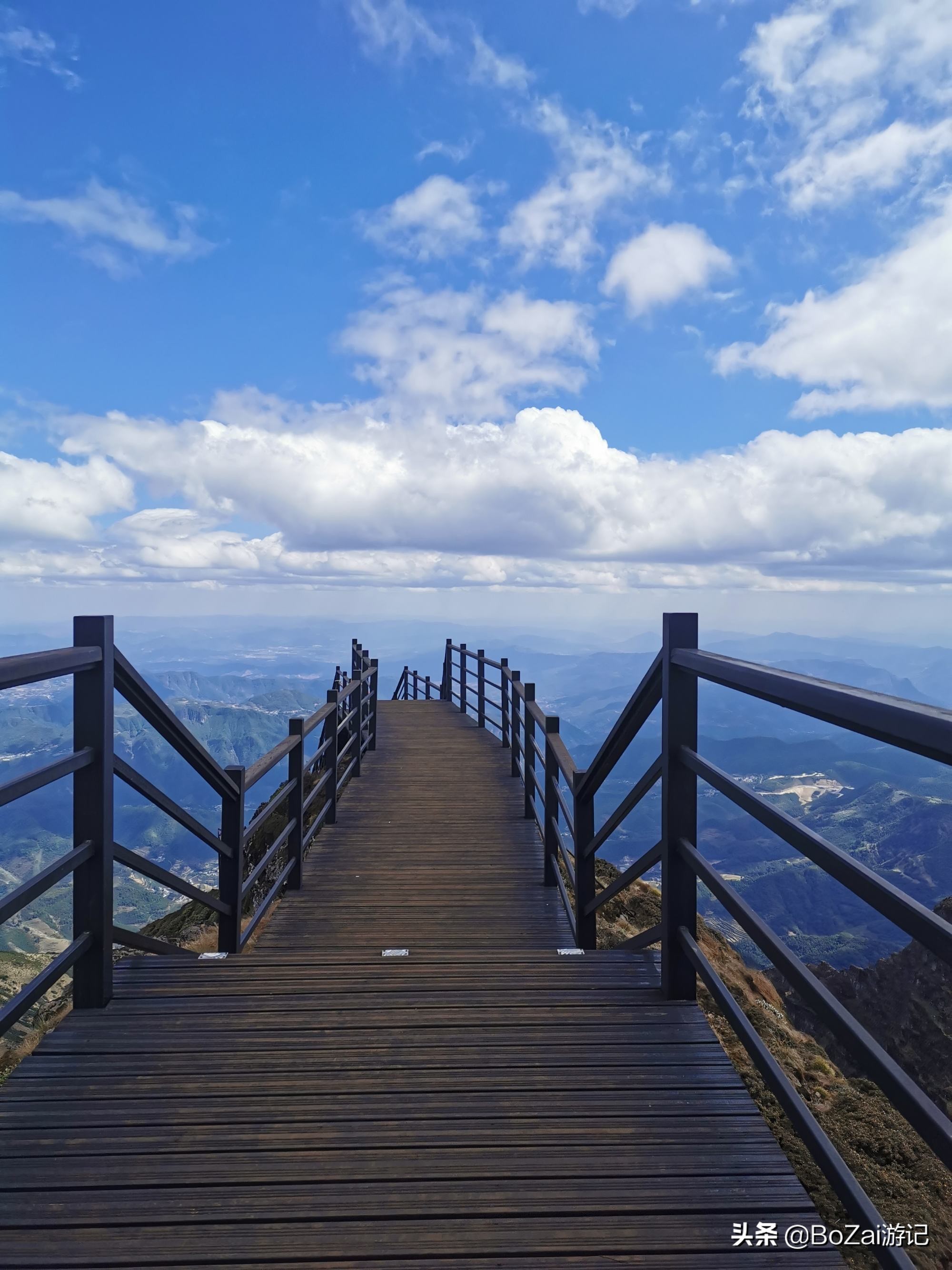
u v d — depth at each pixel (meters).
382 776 8.54
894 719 1.19
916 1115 1.14
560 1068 2.20
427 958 3.04
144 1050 2.30
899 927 1.18
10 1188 1.72
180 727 2.88
